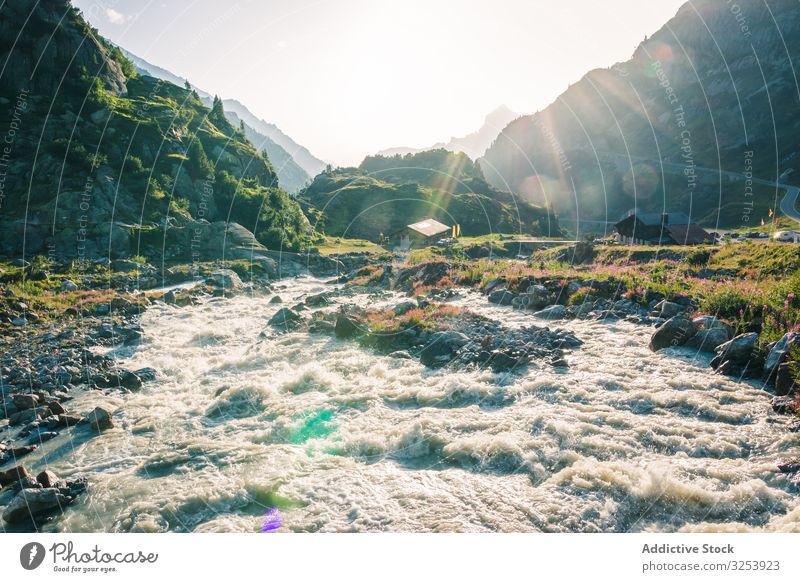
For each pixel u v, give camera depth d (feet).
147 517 33.01
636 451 37.76
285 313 90.89
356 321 79.10
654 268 127.54
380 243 340.18
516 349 62.18
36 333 85.92
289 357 68.90
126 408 53.21
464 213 503.61
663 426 41.24
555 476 35.14
